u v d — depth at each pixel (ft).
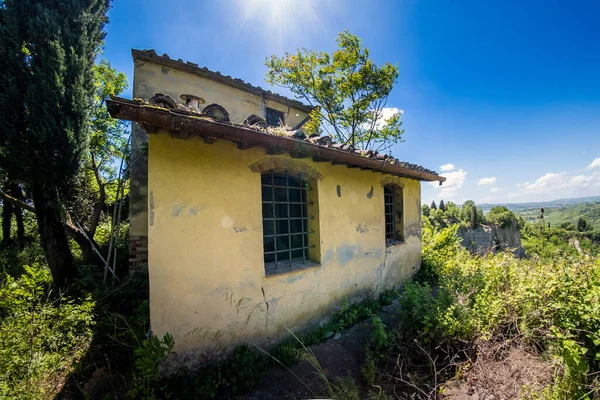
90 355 10.32
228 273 10.17
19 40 13.35
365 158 13.00
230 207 10.27
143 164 17.24
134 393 7.95
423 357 10.70
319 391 9.12
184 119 7.37
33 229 30.94
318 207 13.48
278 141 9.31
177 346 9.16
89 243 21.89
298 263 13.35
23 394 7.68
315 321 13.21
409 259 21.39
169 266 8.98
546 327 9.92
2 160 13.64
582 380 7.57
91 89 16.78
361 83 30.30
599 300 9.08
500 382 8.38
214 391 8.73
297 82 32.63
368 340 12.32
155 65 19.19
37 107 13.66
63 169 15.15
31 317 9.77
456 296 12.78
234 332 10.34
